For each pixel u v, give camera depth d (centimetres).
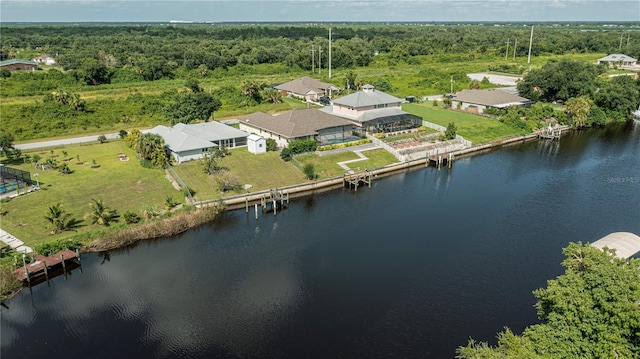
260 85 14038
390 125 9662
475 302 4497
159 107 11694
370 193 7206
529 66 18750
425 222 6222
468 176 7988
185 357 3816
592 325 3139
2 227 5606
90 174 7400
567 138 10538
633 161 8838
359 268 5097
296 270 5069
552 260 5250
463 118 11200
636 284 3097
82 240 5438
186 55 17525
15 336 4066
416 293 4641
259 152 8350
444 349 3881
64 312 4384
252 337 4038
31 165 7738
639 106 12756
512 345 3197
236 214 6419
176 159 7925
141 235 5659
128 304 4494
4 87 12250
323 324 4197
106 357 3825
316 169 7788
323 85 14088
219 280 4888
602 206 6744
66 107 10794
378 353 3841
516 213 6506
